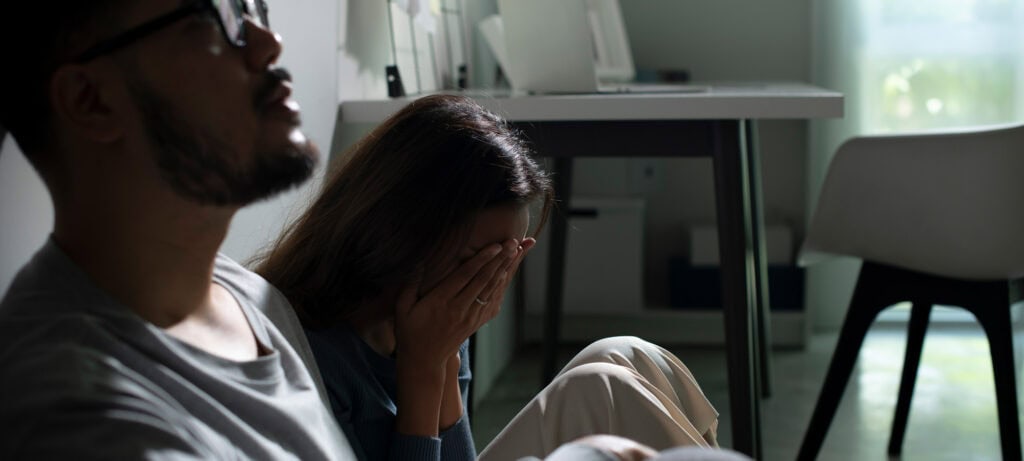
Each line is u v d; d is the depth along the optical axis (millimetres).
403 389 1061
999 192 2074
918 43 3801
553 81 2359
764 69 3871
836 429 2736
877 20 3803
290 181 811
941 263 2168
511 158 1109
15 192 965
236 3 794
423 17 2555
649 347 1236
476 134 1107
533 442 1090
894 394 3047
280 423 788
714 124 2018
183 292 801
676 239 3941
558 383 1108
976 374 3248
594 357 1195
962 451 2543
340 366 1035
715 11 3873
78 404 628
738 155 2014
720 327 3705
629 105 1991
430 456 1046
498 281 1087
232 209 797
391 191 1080
